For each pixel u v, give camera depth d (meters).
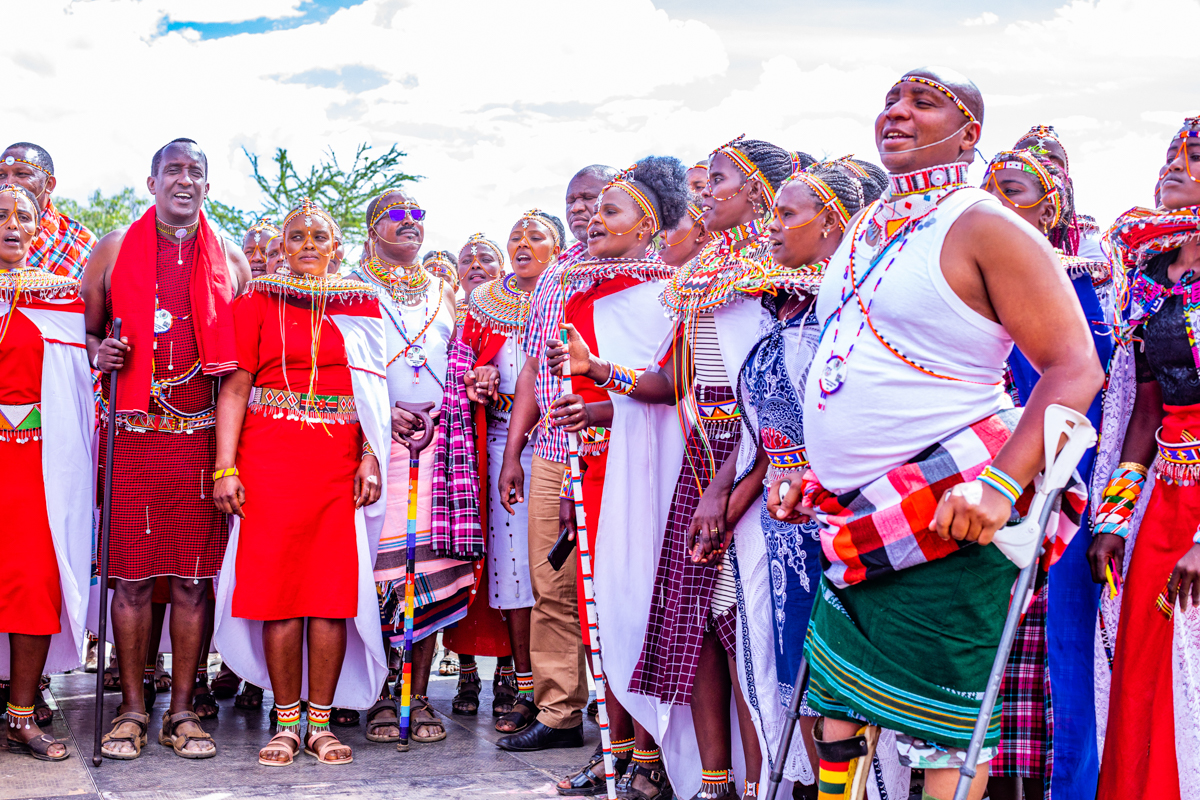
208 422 4.27
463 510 4.72
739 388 3.36
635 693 3.65
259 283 4.21
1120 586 3.29
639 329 3.91
